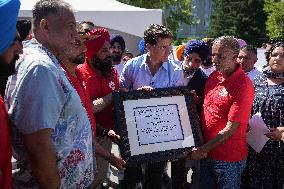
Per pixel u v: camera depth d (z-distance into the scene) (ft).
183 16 81.97
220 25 144.05
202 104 10.44
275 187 10.44
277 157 10.30
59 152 5.84
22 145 5.86
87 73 9.94
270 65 10.41
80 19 24.34
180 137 9.13
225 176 9.38
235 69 8.99
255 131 10.00
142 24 25.45
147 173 11.62
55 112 5.54
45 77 5.43
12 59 5.27
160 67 10.48
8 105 5.74
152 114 9.03
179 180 11.82
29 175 6.02
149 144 8.85
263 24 135.85
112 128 10.37
